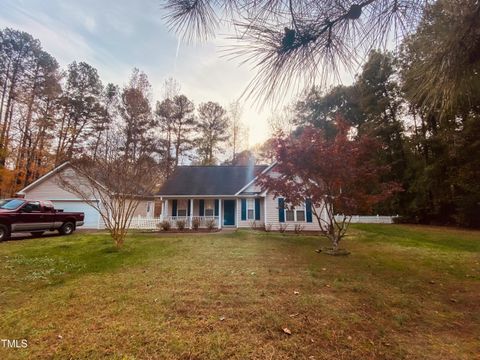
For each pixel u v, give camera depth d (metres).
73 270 5.48
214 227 15.27
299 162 7.59
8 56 19.95
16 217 9.69
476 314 3.48
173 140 26.53
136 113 18.59
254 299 3.87
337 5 1.48
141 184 9.10
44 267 5.66
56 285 4.50
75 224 12.12
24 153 20.42
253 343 2.64
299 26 1.51
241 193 15.64
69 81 22.91
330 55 1.59
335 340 2.72
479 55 1.63
